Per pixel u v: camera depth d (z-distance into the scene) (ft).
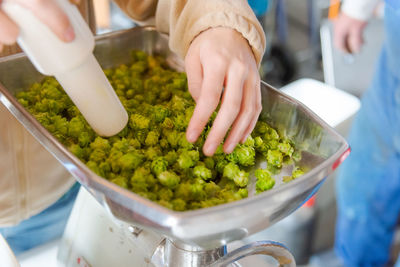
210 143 1.62
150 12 2.54
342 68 6.06
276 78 7.03
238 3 1.94
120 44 2.39
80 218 2.23
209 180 1.82
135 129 1.94
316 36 7.21
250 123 1.73
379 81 3.88
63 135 1.92
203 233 1.29
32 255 2.26
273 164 1.87
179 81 2.24
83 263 2.12
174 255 1.76
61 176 2.64
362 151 4.19
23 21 1.33
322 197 4.63
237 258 1.61
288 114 1.90
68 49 1.46
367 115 4.04
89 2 2.46
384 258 4.70
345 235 4.63
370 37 5.96
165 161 1.71
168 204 1.53
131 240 1.95
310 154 1.82
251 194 1.77
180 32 2.06
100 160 1.75
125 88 2.27
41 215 2.73
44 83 2.20
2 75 2.10
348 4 4.41
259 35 1.95
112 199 1.34
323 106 4.27
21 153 2.36
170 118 2.01
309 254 4.39
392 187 4.16
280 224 4.07
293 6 7.83
